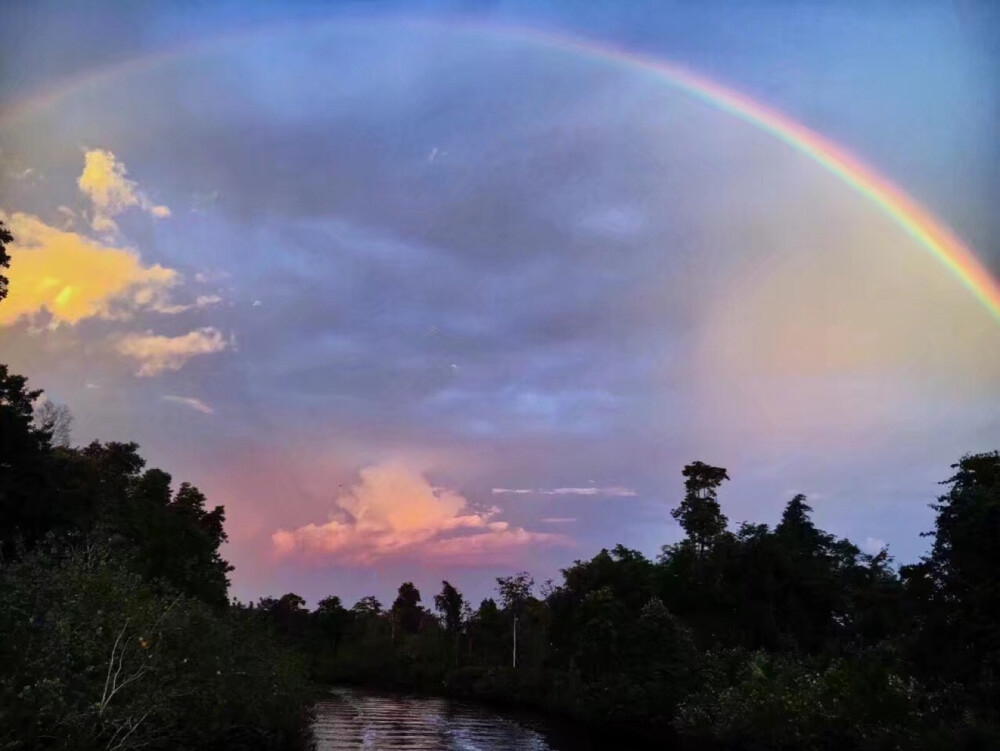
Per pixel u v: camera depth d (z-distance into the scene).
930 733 17.75
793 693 24.22
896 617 34.38
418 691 84.69
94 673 12.62
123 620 12.88
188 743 16.20
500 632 86.19
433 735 38.44
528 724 47.53
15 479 30.92
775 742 23.44
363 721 44.81
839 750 21.20
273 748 22.78
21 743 10.12
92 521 32.22
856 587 44.44
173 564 43.59
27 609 12.30
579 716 43.41
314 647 101.00
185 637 15.84
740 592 47.06
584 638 46.53
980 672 19.78
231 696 19.02
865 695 21.44
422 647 91.19
